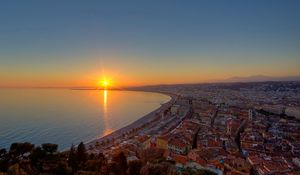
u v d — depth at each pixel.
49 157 54.88
